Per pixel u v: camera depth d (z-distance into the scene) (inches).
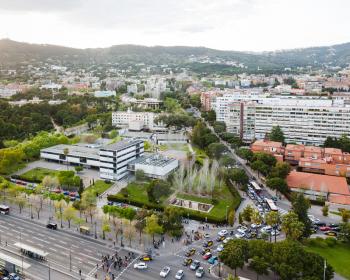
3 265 7273.6
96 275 7027.6
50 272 7126.0
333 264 7598.4
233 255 6815.9
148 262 7529.5
